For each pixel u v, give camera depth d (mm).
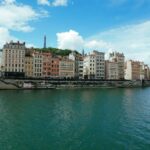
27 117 52688
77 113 58438
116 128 43312
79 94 111562
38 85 144000
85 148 32625
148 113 59344
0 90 125812
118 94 116812
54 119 50875
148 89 171000
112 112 60438
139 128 43375
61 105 72000
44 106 69312
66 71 196250
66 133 39844
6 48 161625
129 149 32188
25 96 96188
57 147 32969
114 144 34281
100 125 45625
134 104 77188
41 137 37562
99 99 91000
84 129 42531
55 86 152125
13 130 41500
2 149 32219
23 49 167375
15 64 164375
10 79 133875
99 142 35125
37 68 177250
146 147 33000
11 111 59781
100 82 178750
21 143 34594
